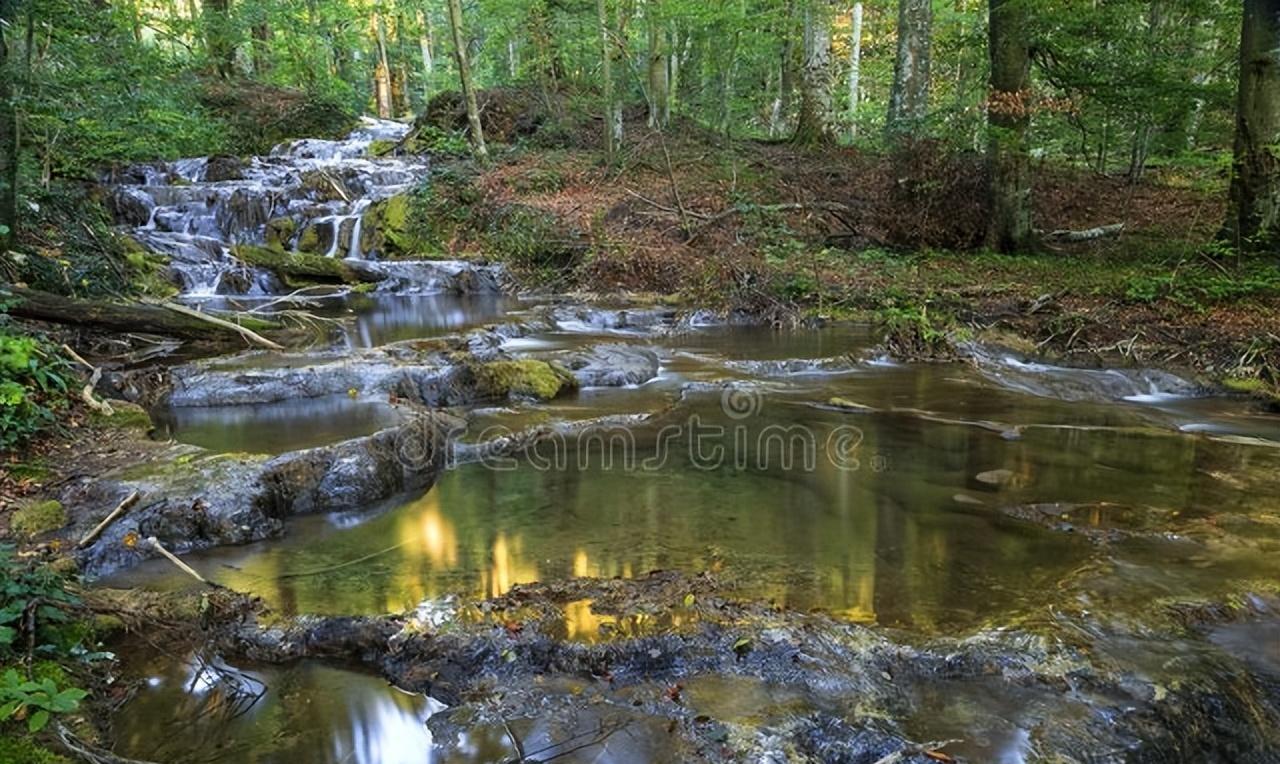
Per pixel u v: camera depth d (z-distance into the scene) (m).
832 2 20.16
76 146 12.98
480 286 13.17
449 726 2.93
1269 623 3.54
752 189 15.55
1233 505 5.05
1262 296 9.80
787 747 2.72
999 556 4.32
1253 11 10.36
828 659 3.22
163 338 8.06
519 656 3.30
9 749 2.53
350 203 15.37
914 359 9.37
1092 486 5.45
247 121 19.84
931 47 17.19
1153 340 9.09
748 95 26.09
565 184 15.79
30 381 5.75
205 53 21.22
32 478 4.74
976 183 13.90
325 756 2.82
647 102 20.19
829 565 4.23
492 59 26.41
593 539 4.64
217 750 2.85
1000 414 7.25
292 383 7.08
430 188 15.18
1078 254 13.46
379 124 23.20
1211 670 3.17
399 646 3.40
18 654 3.07
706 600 3.71
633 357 8.78
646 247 13.23
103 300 8.28
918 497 5.28
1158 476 5.64
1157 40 13.18
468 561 4.34
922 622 3.57
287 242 14.30
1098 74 12.83
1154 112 13.14
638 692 3.09
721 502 5.22
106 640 3.43
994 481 5.58
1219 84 12.46
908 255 13.53
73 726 2.79
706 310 11.54
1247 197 10.67
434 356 8.00
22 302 6.85
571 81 21.42
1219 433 6.73
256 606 3.77
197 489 4.68
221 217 14.24
